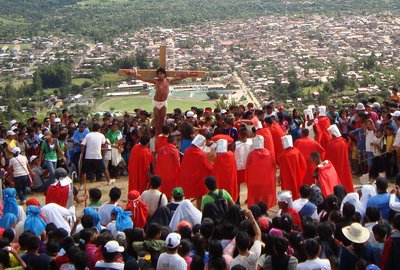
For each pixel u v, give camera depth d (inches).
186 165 789.9
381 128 941.2
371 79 4168.3
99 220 629.9
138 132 1031.0
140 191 834.2
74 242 572.1
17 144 994.7
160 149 829.2
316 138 951.6
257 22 7859.3
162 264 530.0
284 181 797.9
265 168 782.5
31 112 4242.1
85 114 3969.0
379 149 933.8
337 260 547.8
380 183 649.0
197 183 786.8
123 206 888.3
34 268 545.0
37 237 572.4
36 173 974.4
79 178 1008.2
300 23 7573.8
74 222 685.3
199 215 649.0
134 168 831.7
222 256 530.9
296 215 642.8
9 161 917.8
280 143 898.7
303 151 846.5
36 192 981.8
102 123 1096.8
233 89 4365.2
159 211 663.1
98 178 1040.8
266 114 1014.4
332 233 561.6
